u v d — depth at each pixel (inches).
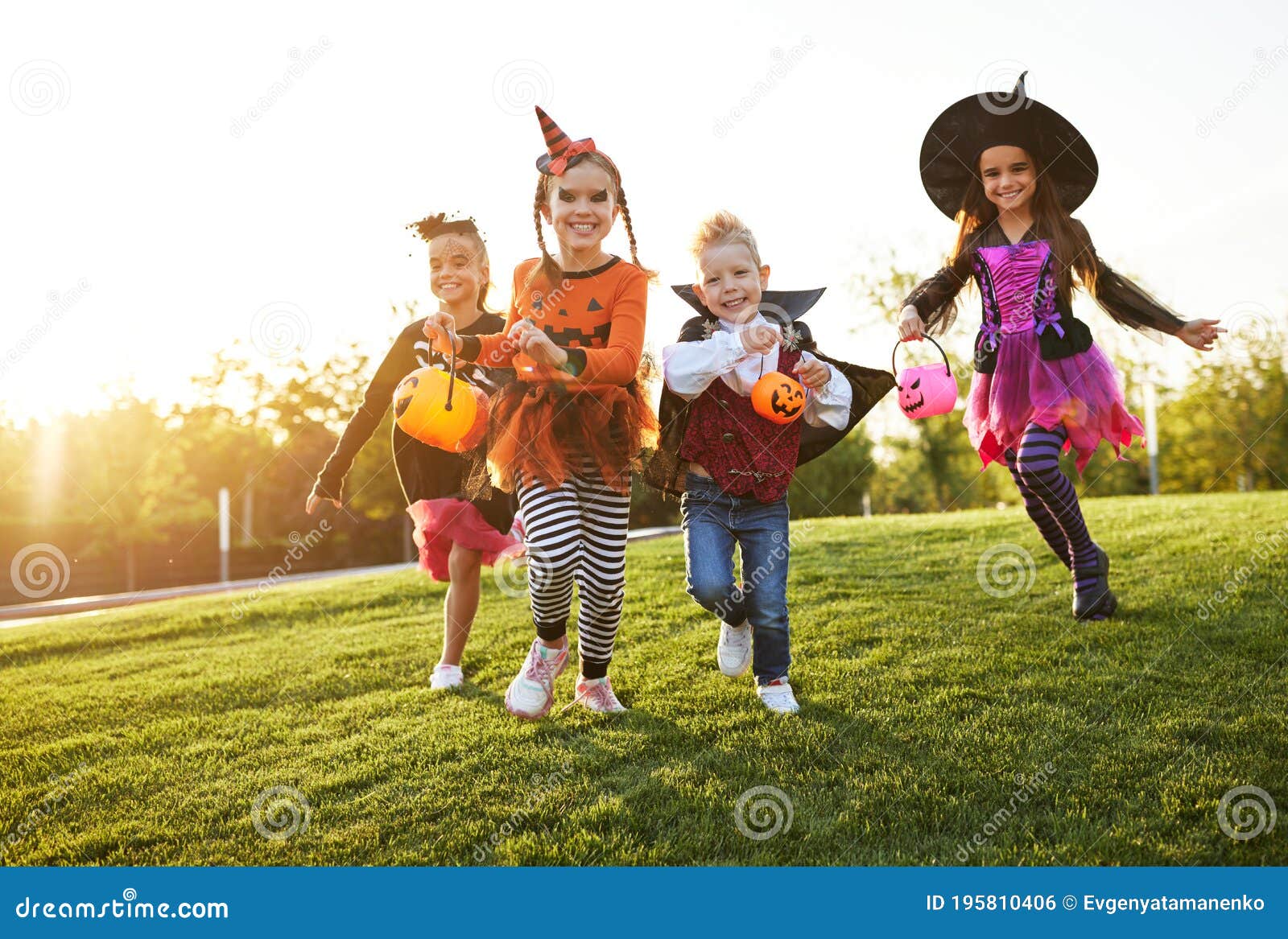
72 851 97.7
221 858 94.3
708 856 88.4
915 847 87.9
